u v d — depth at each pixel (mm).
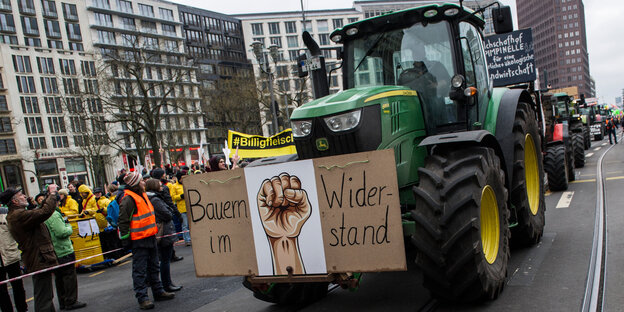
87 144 36125
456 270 3391
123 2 66750
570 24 156000
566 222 6457
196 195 3924
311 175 3465
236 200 3756
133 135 30641
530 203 5574
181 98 39719
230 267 3805
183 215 10320
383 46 4824
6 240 5914
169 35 71875
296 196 3523
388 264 3262
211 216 3863
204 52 77750
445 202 3418
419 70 4648
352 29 4895
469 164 3631
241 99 41562
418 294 4191
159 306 5418
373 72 4852
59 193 10250
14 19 55250
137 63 30500
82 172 58562
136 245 5465
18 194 5539
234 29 83500
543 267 4539
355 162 3322
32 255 5484
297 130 4137
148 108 29750
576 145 13414
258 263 3689
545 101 10000
